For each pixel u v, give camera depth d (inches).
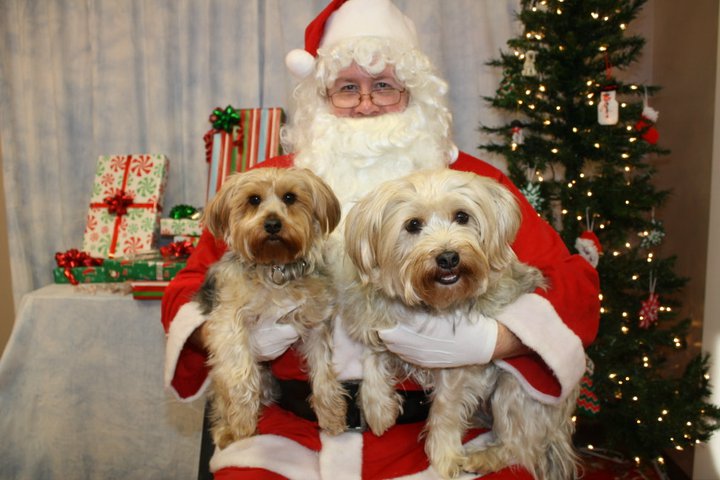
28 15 161.8
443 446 72.2
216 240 87.8
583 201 127.0
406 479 69.7
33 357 128.6
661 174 162.9
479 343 70.6
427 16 158.4
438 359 71.2
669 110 158.2
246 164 148.6
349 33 95.0
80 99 165.2
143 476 132.0
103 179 155.2
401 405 80.0
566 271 79.6
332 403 76.0
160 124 161.3
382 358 77.9
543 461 79.0
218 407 83.9
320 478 69.4
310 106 98.9
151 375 128.8
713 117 133.6
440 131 95.7
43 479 131.4
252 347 77.5
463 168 96.9
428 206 69.5
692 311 144.3
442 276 67.0
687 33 146.6
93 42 159.9
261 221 71.4
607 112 121.4
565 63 129.3
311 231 76.6
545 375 74.7
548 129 133.5
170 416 129.8
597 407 121.9
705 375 122.5
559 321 73.2
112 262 132.8
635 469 144.2
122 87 161.6
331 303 77.8
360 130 89.7
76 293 131.8
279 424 79.4
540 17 129.1
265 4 159.6
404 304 74.2
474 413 87.0
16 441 129.3
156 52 159.6
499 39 159.3
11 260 163.2
